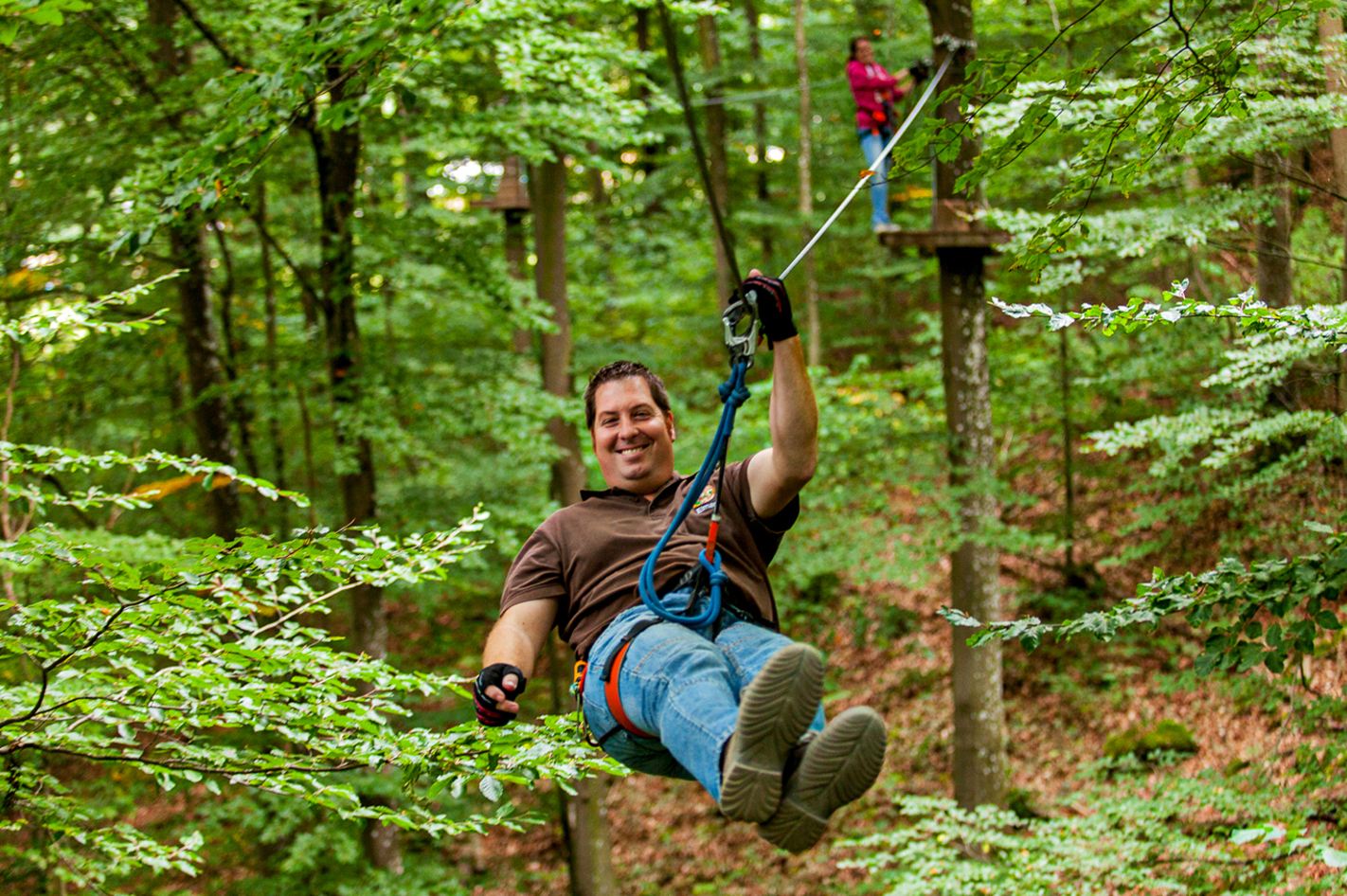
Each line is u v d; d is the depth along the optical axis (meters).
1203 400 8.04
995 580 9.54
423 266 10.40
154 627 3.04
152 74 8.41
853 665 13.77
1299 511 6.59
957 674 9.54
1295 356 5.24
